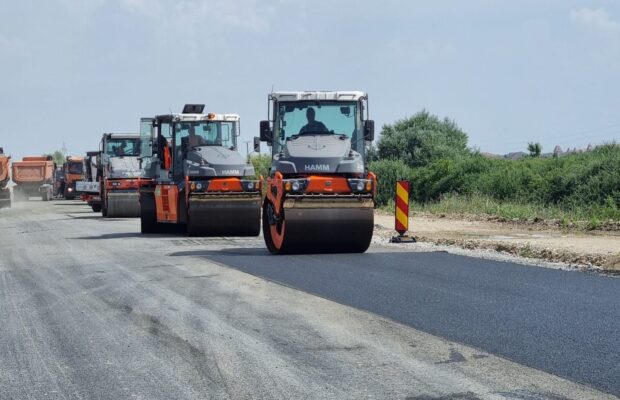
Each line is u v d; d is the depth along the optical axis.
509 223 27.50
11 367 8.32
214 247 21.03
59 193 79.56
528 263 16.06
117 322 10.47
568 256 16.56
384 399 6.88
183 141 25.48
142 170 27.53
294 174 18.58
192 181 24.50
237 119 25.81
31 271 16.47
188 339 9.33
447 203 34.84
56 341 9.47
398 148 60.97
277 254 18.66
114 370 8.04
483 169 39.47
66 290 13.49
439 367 7.92
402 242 21.20
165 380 7.61
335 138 19.03
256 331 9.69
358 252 18.66
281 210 18.22
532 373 7.66
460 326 9.80
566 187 32.25
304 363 8.12
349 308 11.09
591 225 24.52
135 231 28.69
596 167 31.89
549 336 9.22
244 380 7.55
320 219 17.98
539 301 11.45
